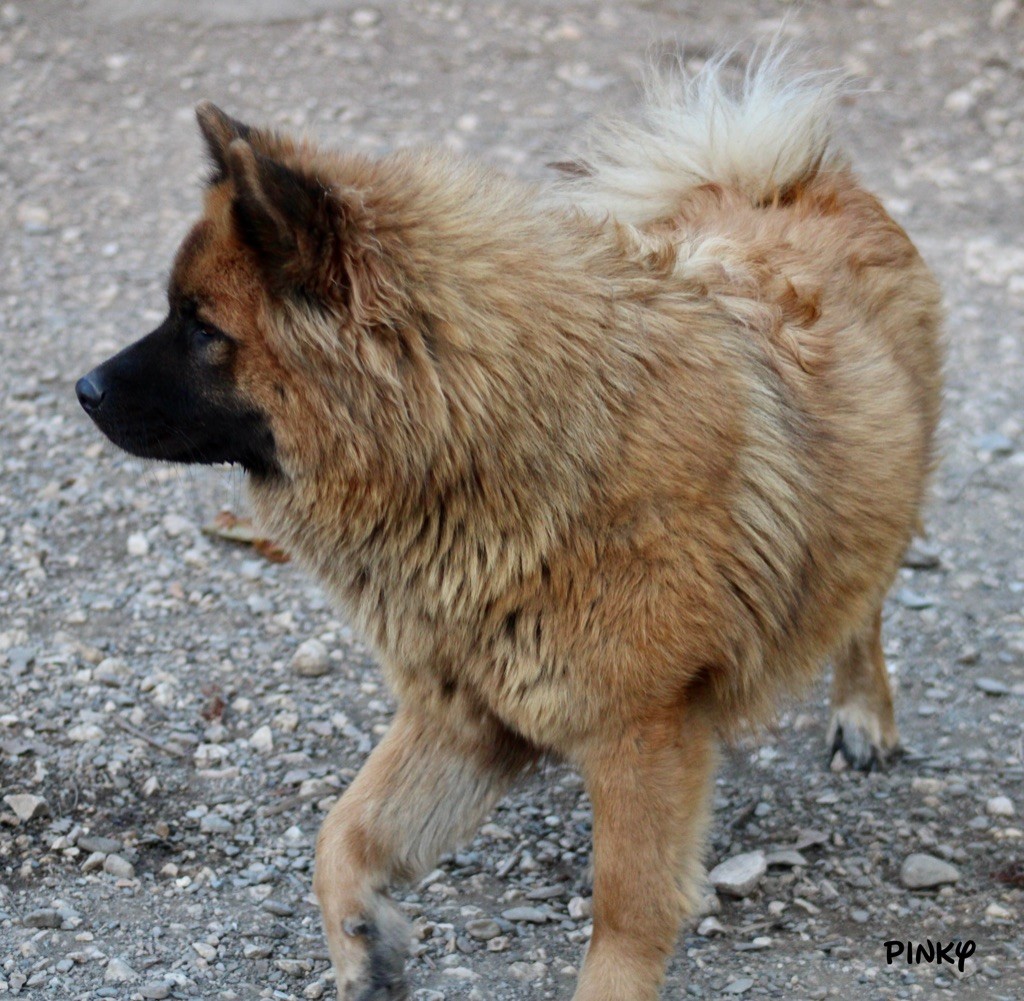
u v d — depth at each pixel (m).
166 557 6.81
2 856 4.76
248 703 5.78
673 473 3.84
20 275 9.49
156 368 3.96
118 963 4.21
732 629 4.00
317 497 3.92
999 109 12.59
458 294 3.72
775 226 4.94
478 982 4.31
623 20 14.05
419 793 4.25
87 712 5.58
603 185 5.32
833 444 4.38
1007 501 7.55
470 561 3.85
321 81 12.66
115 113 12.02
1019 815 5.16
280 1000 4.18
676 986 4.29
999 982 4.28
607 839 3.99
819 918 4.66
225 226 3.76
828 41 13.66
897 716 5.91
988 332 9.27
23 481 7.32
